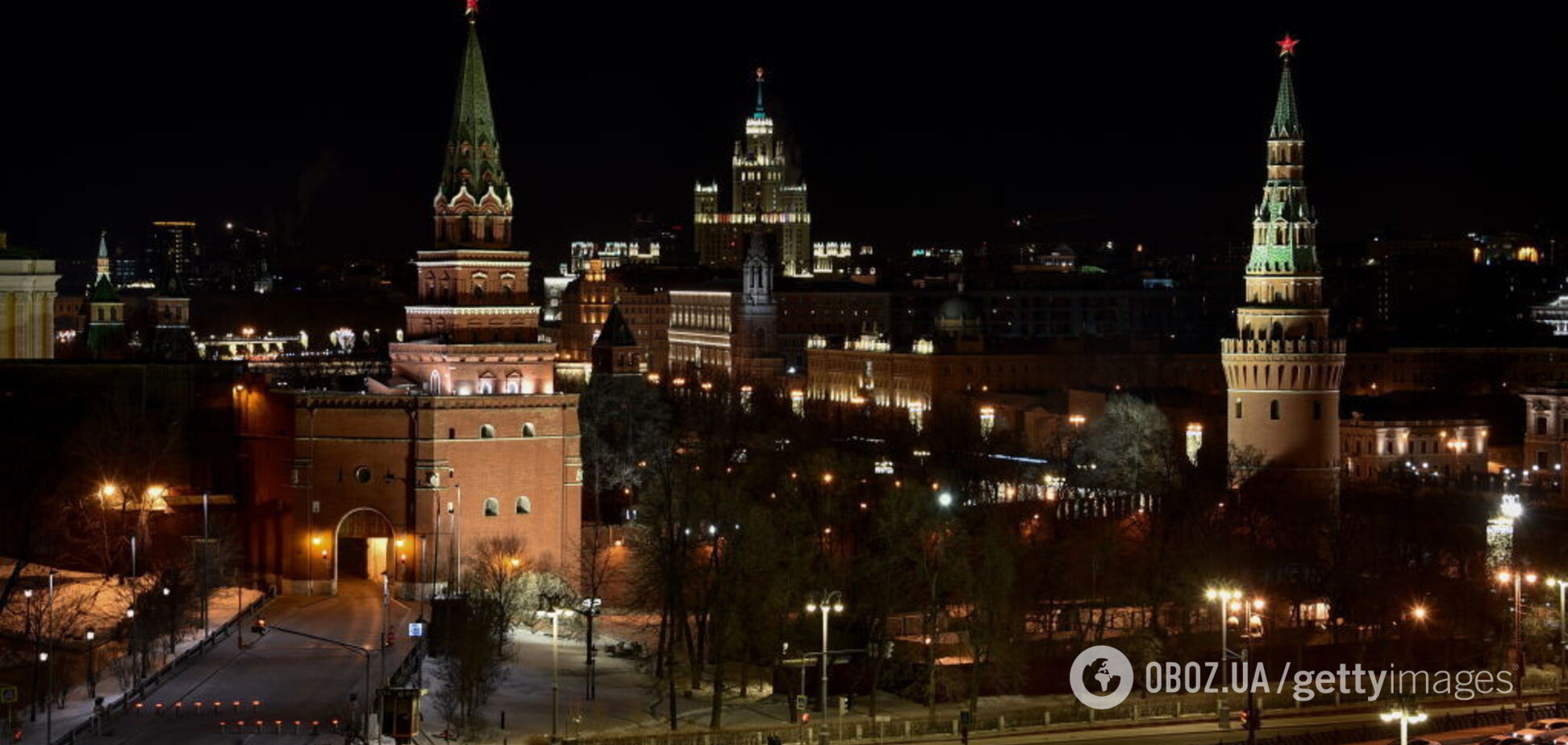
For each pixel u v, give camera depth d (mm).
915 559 171375
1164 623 192375
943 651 176875
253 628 184625
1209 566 188125
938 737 153500
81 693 160000
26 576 197625
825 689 150875
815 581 169500
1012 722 159750
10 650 170875
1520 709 150875
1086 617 192125
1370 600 190625
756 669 174375
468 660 151250
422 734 146875
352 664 169000
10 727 142875
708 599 164125
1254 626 187875
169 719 146750
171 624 171000
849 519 199750
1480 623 188375
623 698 164250
